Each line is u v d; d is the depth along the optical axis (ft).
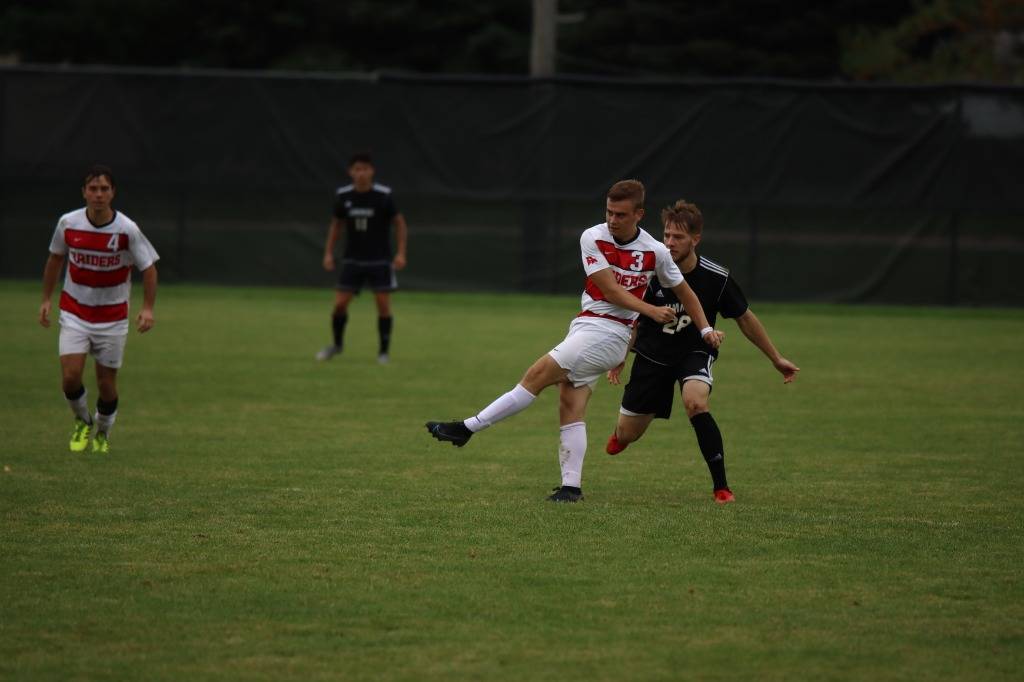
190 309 241.35
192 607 64.03
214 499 88.89
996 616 64.23
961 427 128.67
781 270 273.13
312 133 275.18
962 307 269.64
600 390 158.10
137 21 495.82
